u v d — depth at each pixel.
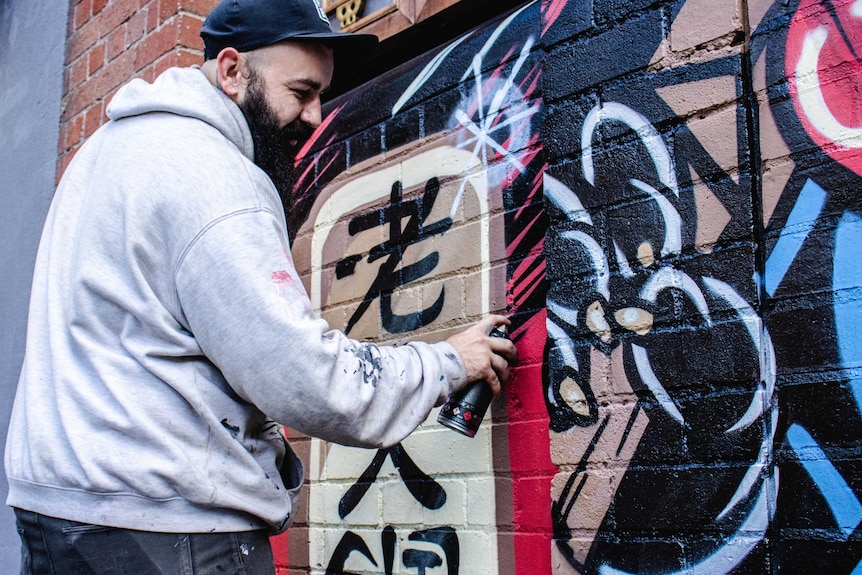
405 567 2.11
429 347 1.65
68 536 1.37
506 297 2.02
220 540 1.41
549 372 1.82
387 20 2.48
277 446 1.58
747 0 1.62
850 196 1.45
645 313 1.67
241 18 1.60
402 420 1.52
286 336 1.35
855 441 1.38
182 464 1.37
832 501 1.38
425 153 2.32
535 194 2.02
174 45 2.96
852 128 1.46
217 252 1.37
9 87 4.02
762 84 1.58
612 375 1.70
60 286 1.51
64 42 3.70
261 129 1.59
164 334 1.40
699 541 1.51
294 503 1.64
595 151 1.81
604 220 1.77
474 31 2.31
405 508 2.14
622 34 1.81
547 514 1.83
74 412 1.40
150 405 1.38
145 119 1.52
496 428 1.98
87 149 1.61
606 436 1.68
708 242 1.60
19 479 1.43
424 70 2.40
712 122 1.63
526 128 2.08
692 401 1.57
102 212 1.45
